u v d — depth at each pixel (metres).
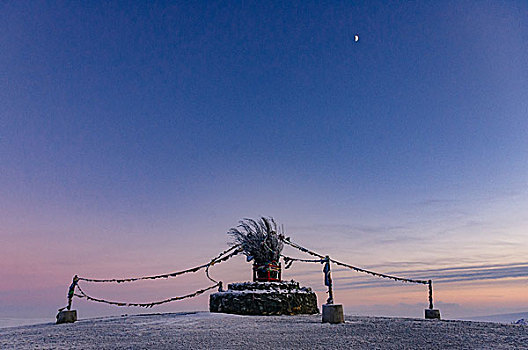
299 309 14.51
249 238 15.61
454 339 8.70
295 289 14.95
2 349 8.62
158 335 9.46
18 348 8.63
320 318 12.70
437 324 10.97
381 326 10.53
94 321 13.54
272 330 9.93
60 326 12.57
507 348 7.87
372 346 8.02
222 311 14.47
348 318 12.76
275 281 15.31
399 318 12.80
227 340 8.61
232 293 14.42
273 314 14.05
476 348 7.88
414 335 9.15
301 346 8.01
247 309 14.09
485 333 9.41
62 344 8.86
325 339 8.70
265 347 7.91
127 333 9.97
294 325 10.82
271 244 15.55
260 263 15.48
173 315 14.09
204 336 9.12
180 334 9.51
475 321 11.86
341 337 8.92
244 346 8.01
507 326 10.50
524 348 7.86
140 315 14.95
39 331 11.38
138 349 7.90
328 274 12.23
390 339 8.70
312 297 15.24
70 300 16.03
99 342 8.86
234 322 11.59
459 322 11.52
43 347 8.59
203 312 14.79
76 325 12.54
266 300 14.13
